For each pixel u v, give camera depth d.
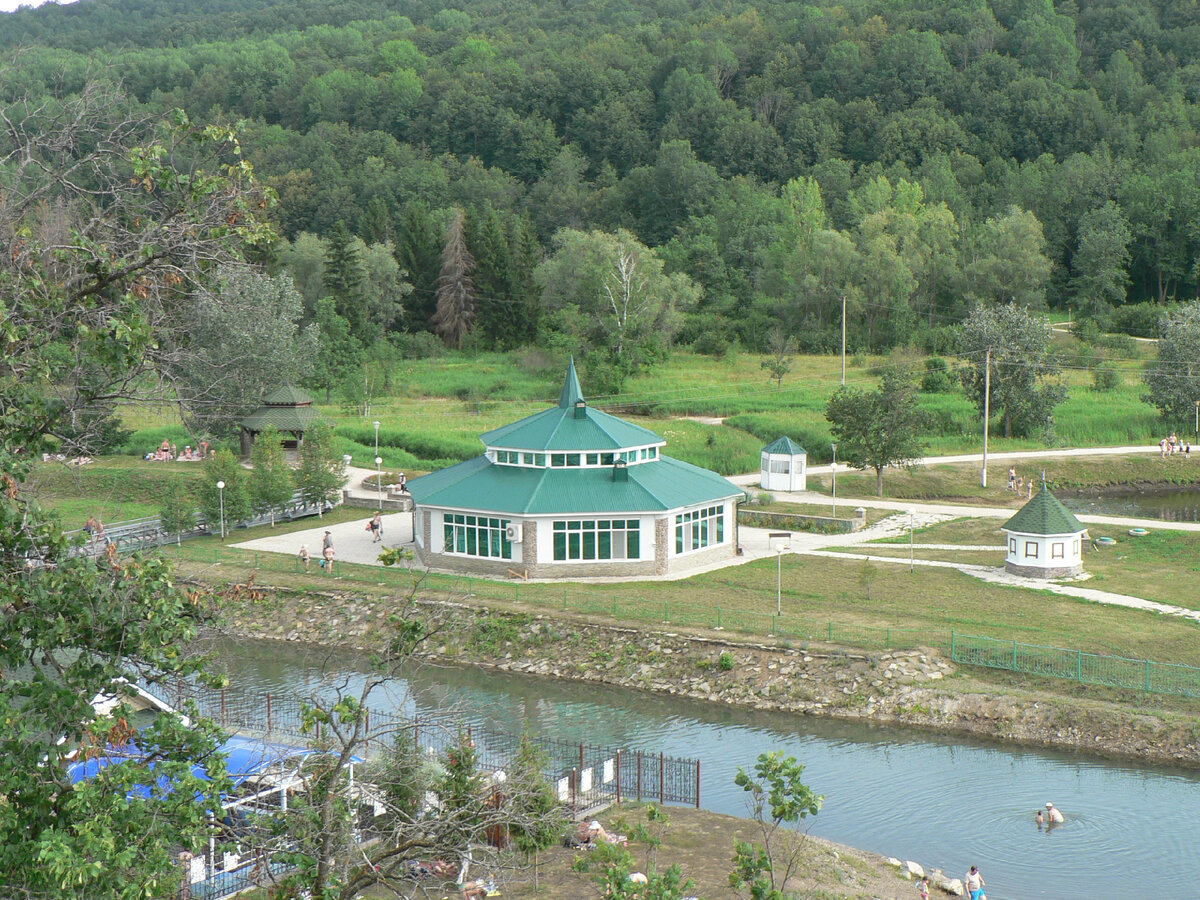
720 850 37.69
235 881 33.06
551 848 37.03
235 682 56.62
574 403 75.56
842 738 50.62
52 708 18.52
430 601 65.19
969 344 126.62
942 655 56.25
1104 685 52.28
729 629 60.22
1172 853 39.19
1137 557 75.88
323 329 155.38
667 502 70.62
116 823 18.52
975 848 40.03
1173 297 197.12
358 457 108.88
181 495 80.81
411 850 24.53
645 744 49.88
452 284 177.00
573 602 64.88
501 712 53.91
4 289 18.59
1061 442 124.31
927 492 102.50
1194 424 129.00
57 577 18.42
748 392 142.00
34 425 19.41
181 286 20.16
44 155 19.30
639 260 165.50
